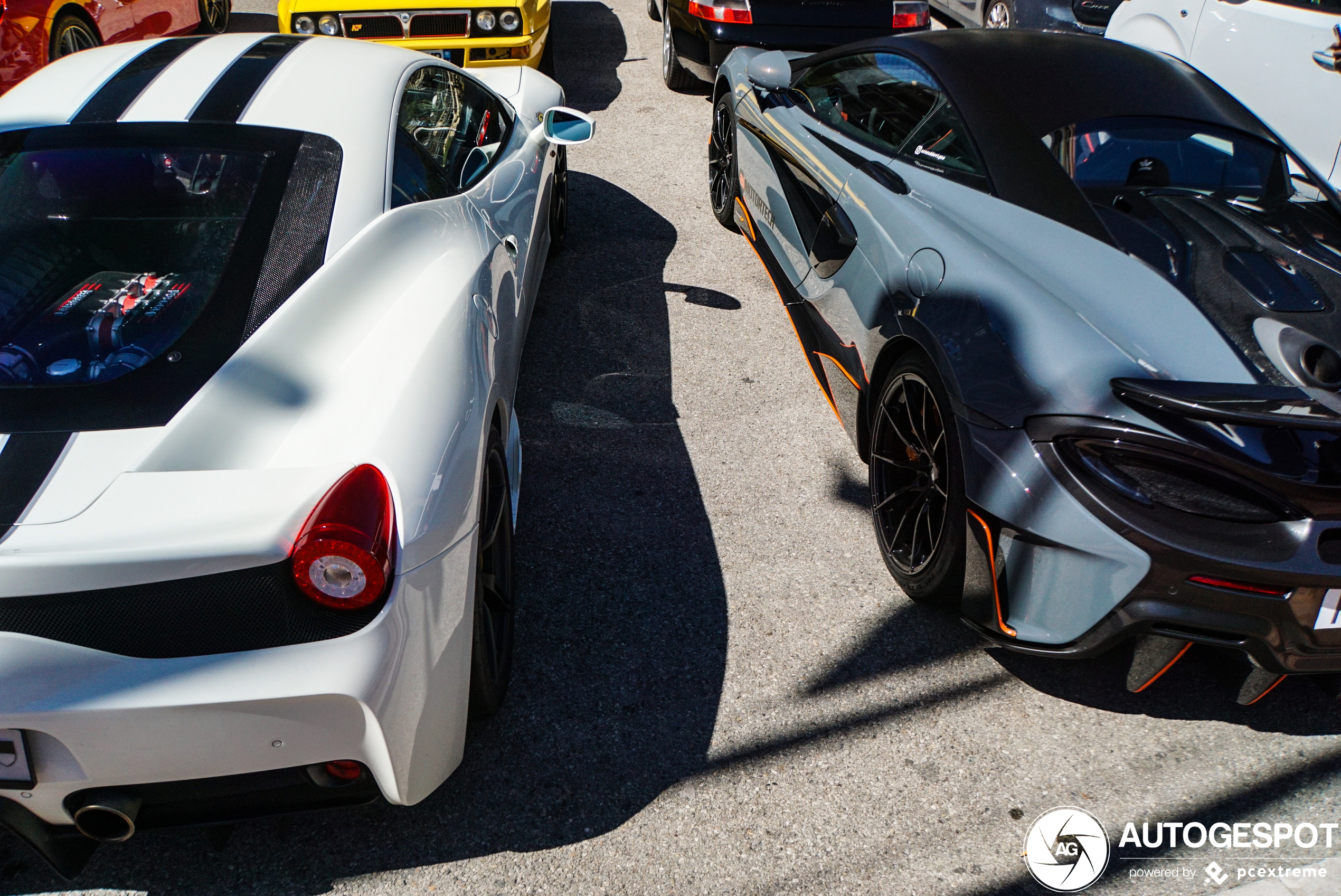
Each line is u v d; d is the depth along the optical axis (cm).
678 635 241
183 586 138
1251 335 196
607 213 487
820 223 323
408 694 156
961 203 254
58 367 165
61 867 160
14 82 495
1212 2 477
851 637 243
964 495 218
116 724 139
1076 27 644
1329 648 191
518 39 539
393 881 180
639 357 368
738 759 208
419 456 163
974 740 215
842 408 305
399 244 209
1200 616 187
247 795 160
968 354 219
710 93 669
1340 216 248
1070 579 197
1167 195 244
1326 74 417
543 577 258
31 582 132
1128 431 184
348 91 242
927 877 184
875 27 562
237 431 156
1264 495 180
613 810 196
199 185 204
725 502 292
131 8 595
